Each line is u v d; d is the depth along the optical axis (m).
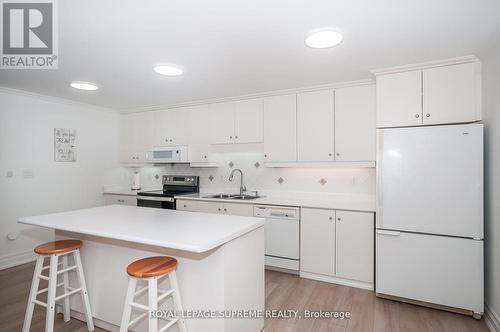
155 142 4.32
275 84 3.05
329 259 2.86
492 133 2.09
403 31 1.82
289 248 3.06
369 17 1.65
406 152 2.36
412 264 2.34
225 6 1.53
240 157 3.97
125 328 1.58
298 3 1.50
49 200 3.73
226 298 1.59
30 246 3.52
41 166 3.64
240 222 1.92
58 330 2.04
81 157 4.14
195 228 1.73
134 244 1.89
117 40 1.96
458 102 2.27
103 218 2.06
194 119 3.97
